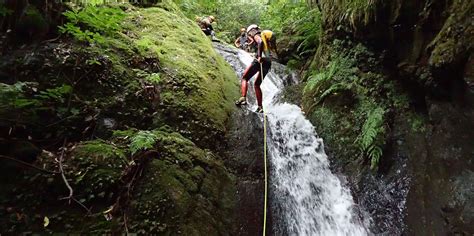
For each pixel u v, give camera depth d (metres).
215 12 10.67
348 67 5.12
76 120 3.04
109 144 3.08
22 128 2.68
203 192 3.40
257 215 3.77
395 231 3.81
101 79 3.43
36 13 3.13
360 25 4.60
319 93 5.44
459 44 3.21
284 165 4.51
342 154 4.69
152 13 5.64
